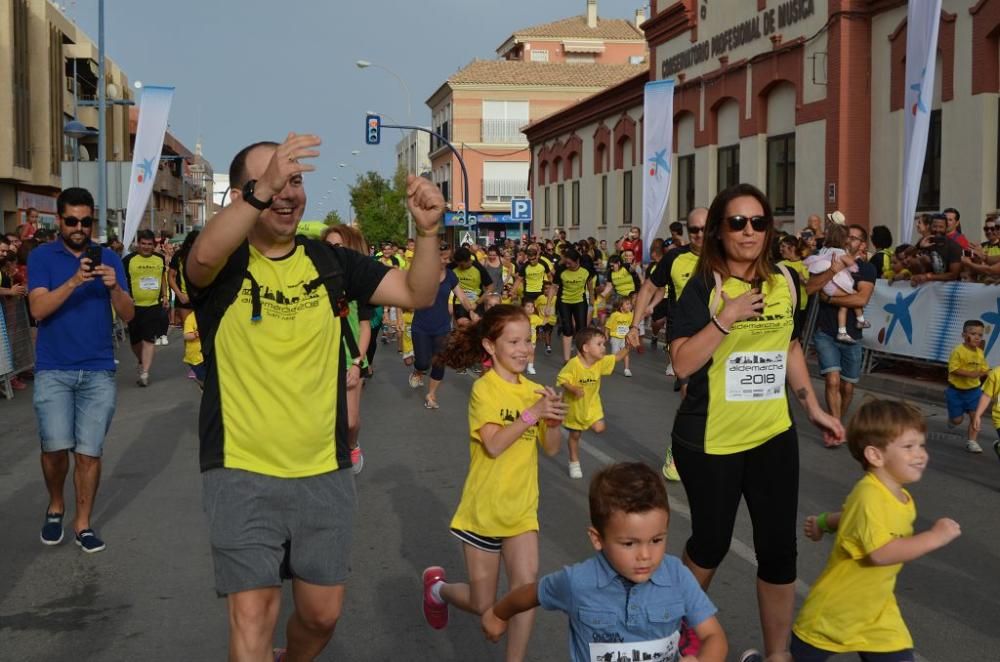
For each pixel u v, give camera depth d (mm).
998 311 12203
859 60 20609
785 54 22828
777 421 4375
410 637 5082
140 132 21672
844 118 20625
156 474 8859
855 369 10367
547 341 20188
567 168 41500
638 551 3057
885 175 20250
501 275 23531
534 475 4551
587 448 9930
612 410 12312
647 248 21109
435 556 6426
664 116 20703
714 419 4340
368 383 14945
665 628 3234
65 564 6305
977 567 6074
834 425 4539
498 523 4453
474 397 4609
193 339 12289
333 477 3684
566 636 5055
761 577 4434
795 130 22703
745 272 4438
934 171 18797
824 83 21234
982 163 17312
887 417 3848
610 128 36094
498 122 66375
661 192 20812
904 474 3828
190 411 12344
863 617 3885
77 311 6387
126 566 6254
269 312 3580
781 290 4395
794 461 4391
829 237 10141
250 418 3570
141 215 21734
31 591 5809
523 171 66750
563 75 67000
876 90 20469
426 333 12305
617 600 3219
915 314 13492
